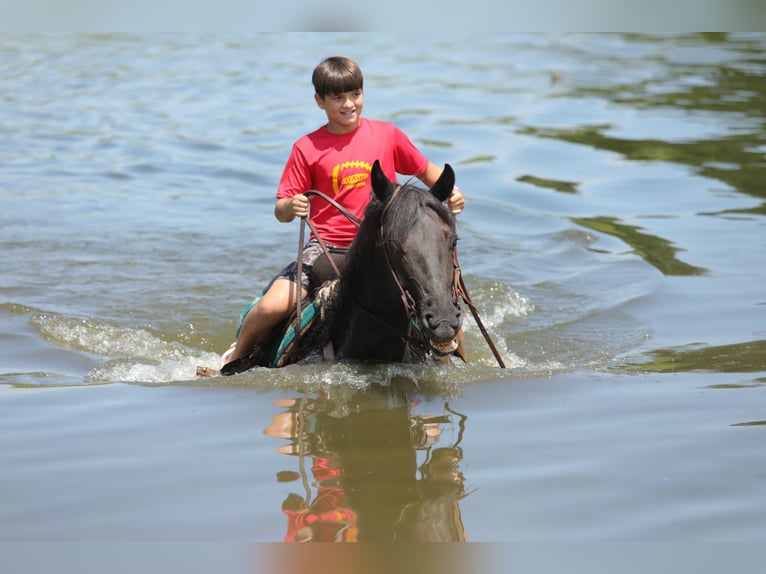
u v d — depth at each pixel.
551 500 12.00
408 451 13.48
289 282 16.91
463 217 27.61
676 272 22.69
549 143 34.56
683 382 16.14
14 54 50.31
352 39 53.94
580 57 48.94
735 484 12.31
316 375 16.17
